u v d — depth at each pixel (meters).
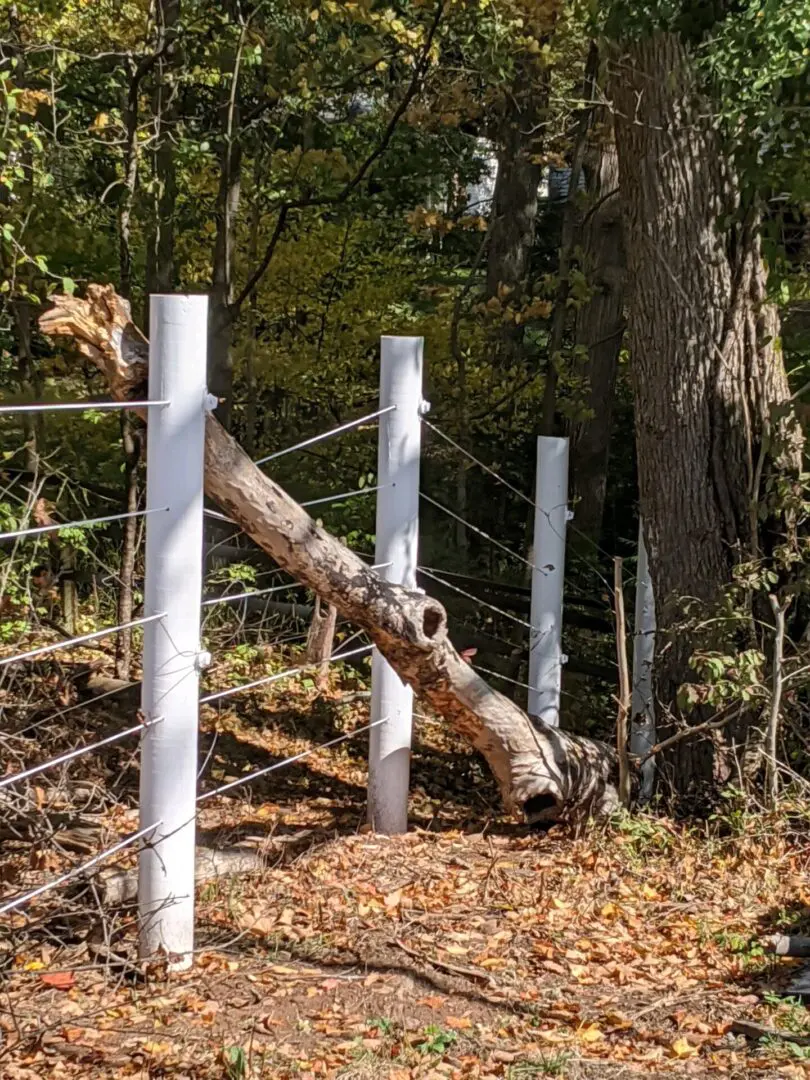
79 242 9.59
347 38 9.84
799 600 6.13
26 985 3.79
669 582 6.12
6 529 6.49
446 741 7.62
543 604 6.51
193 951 4.03
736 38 5.50
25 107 6.47
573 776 5.68
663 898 4.91
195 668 3.92
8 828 4.75
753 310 5.99
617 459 13.47
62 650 7.64
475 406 11.49
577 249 10.20
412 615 4.97
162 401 3.80
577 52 10.46
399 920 4.51
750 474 6.04
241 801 5.92
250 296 11.52
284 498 4.56
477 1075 3.37
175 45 8.31
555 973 4.18
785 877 5.12
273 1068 3.33
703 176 5.93
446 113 10.27
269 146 11.00
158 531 3.84
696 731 5.65
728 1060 3.59
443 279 13.17
